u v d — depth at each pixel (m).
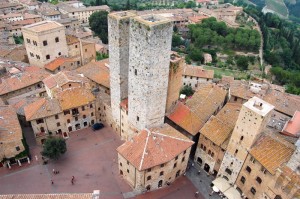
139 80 63.28
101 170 70.50
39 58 100.19
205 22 190.12
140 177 61.44
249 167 61.16
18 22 161.12
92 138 80.81
